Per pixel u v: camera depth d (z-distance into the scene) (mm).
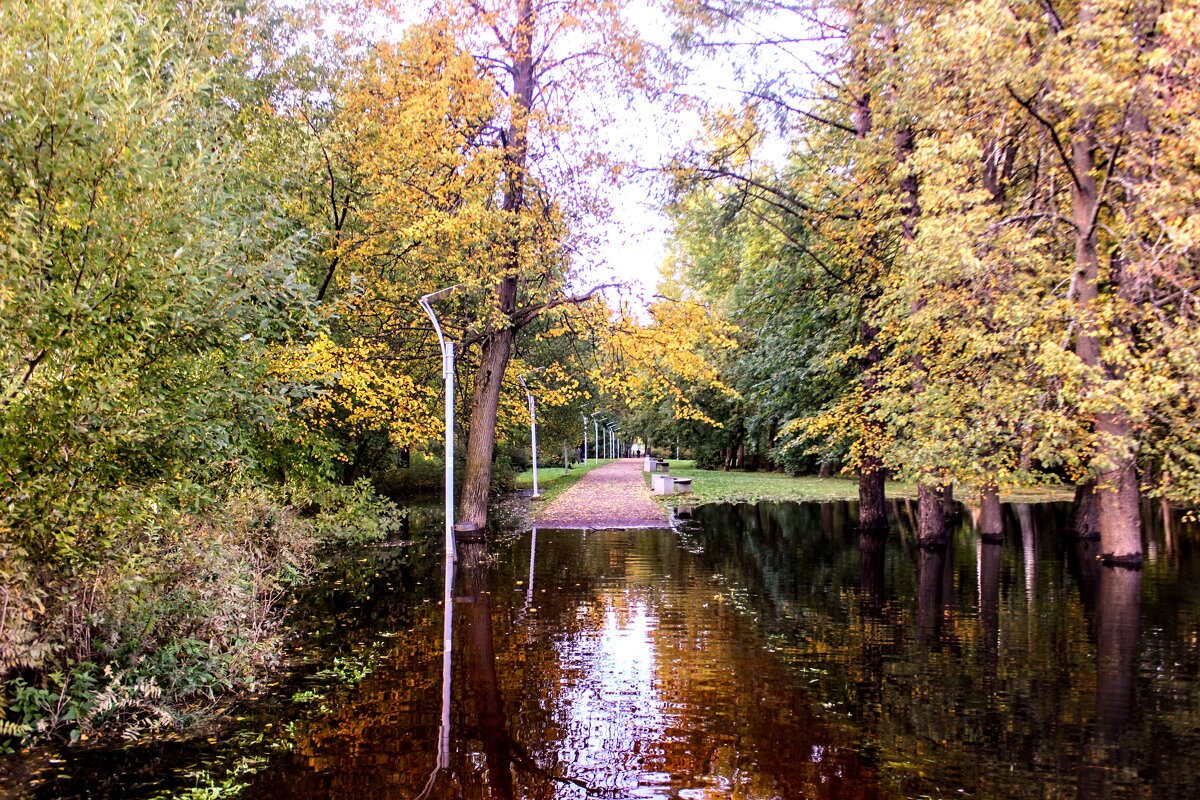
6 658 4695
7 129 4559
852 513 22234
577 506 24406
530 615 9078
